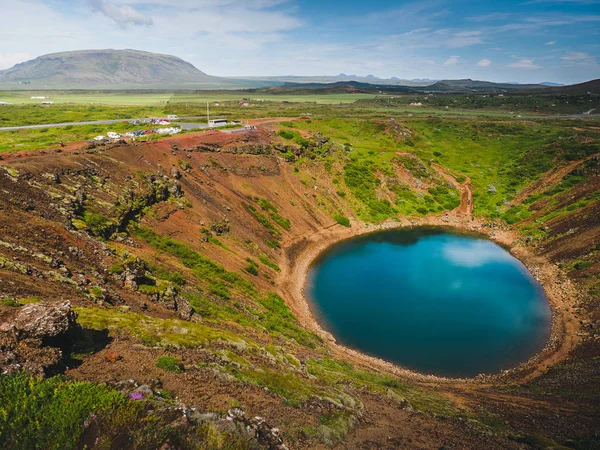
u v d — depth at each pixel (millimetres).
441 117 162375
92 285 27141
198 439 11719
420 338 43219
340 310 49281
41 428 10484
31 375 13133
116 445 10516
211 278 43031
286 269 58250
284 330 39062
